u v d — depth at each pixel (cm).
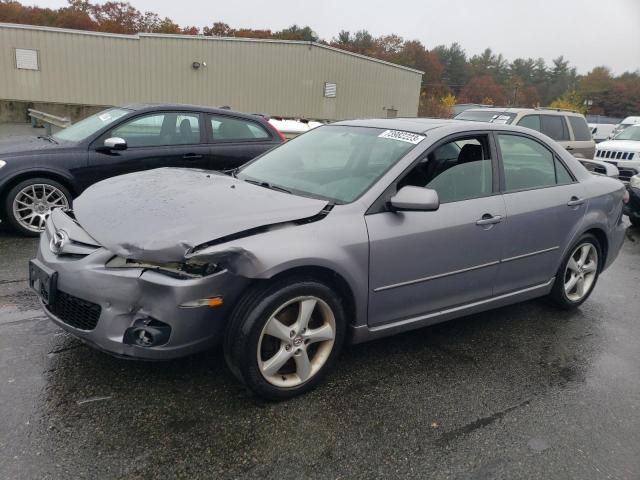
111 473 236
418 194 309
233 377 319
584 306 489
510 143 404
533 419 300
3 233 606
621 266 640
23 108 2469
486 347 389
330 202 322
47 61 2455
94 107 2572
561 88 11312
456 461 261
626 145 1261
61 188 596
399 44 9206
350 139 389
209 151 671
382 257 316
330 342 311
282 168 388
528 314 459
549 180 424
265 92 2872
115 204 311
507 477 252
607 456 272
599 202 450
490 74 11144
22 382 300
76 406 282
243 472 243
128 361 330
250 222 280
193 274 266
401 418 293
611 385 345
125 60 2572
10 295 426
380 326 333
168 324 265
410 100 3406
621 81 9794
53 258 295
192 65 2686
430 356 369
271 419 283
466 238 354
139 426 269
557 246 422
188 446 257
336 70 3025
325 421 285
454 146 368
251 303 277
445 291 356
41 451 246
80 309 284
